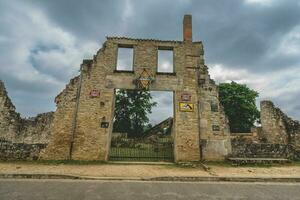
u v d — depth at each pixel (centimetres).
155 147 1841
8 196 630
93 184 814
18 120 1773
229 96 3331
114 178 917
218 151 1384
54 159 1295
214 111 1452
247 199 651
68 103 1385
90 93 1406
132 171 1056
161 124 3459
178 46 1538
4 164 1152
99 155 1320
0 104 1670
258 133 2323
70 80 1428
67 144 1323
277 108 2041
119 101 3525
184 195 682
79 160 1299
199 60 1533
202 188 784
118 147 2059
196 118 1420
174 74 1477
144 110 3550
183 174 1003
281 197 679
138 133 3481
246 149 1435
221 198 657
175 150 1363
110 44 1497
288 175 1014
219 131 1419
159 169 1124
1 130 1641
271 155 1432
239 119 3322
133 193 695
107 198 633
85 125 1357
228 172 1075
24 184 789
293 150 1480
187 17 1623
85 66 1451
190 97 1451
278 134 1967
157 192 714
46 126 1864
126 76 1446
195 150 1365
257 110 3294
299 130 1878
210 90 1487
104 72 1447
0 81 1698
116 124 3444
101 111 1386
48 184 799
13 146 1288
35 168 1070
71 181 862
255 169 1172
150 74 1455
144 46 1505
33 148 1300
